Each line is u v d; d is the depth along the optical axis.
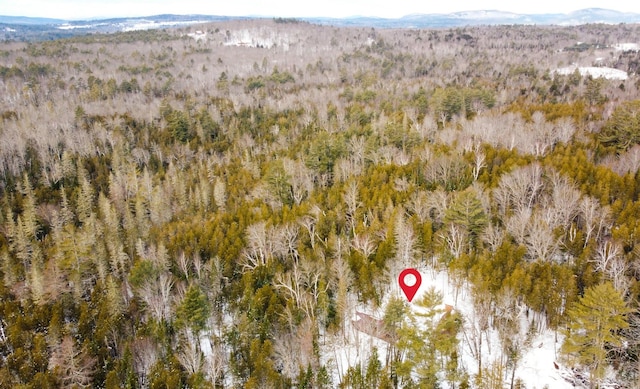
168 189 87.00
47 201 84.75
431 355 37.97
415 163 76.94
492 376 37.34
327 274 51.50
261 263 55.94
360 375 40.12
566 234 54.25
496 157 75.31
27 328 50.41
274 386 40.34
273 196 73.38
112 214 72.69
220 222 68.19
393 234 55.28
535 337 44.69
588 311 36.56
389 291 53.38
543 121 88.00
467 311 48.72
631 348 40.06
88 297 59.50
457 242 53.88
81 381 43.12
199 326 46.59
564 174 61.59
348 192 66.31
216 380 43.75
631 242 49.50
